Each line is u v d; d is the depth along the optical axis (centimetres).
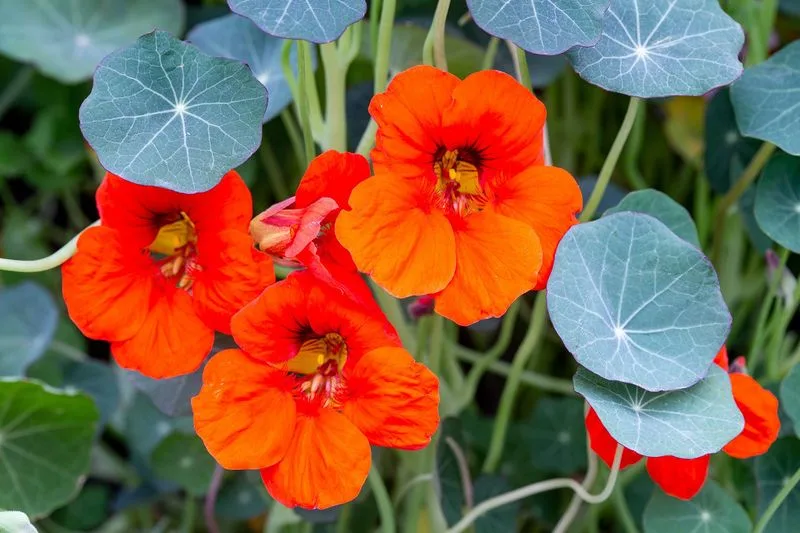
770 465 52
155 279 47
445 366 55
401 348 46
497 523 56
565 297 46
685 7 48
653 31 48
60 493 55
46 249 67
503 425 55
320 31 45
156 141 46
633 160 58
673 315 46
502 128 46
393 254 45
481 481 56
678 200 62
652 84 47
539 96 63
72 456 55
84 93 64
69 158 64
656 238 47
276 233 46
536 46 45
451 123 46
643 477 57
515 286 45
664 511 51
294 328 46
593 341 46
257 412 46
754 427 47
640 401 46
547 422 59
